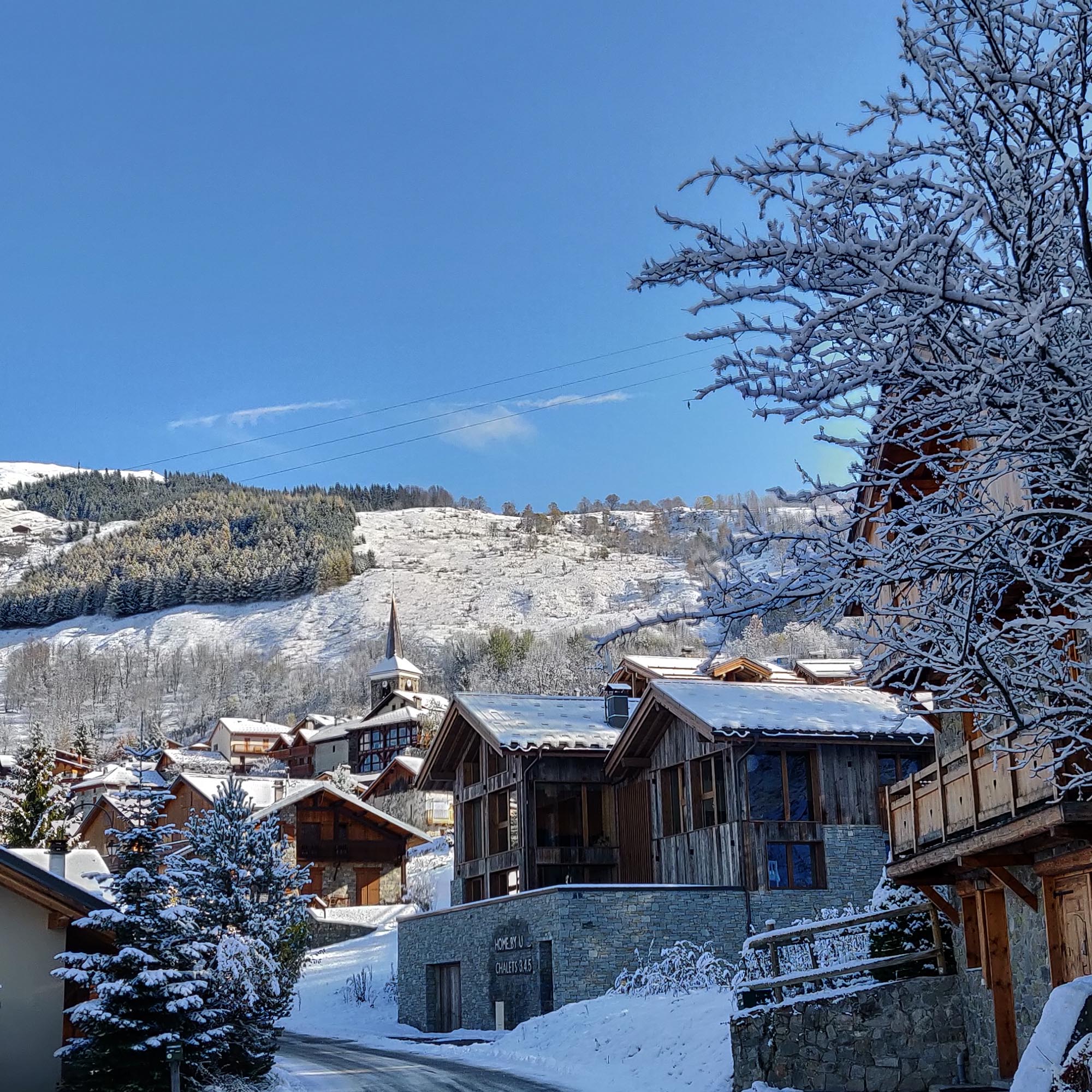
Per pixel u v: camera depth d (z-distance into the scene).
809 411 8.74
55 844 25.42
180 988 20.00
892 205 8.62
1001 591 9.34
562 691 120.06
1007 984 17.77
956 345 8.48
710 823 33.53
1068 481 8.36
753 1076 20.25
